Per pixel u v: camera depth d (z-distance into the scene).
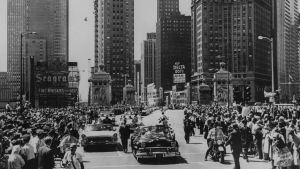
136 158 22.19
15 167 12.73
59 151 19.86
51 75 128.50
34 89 128.12
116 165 20.53
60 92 128.12
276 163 15.10
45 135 16.11
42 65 129.62
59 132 24.98
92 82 167.88
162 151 20.86
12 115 40.25
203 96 180.25
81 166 12.78
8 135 17.44
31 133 18.66
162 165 20.27
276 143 15.10
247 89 50.03
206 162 21.02
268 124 20.75
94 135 26.72
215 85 163.00
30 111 60.91
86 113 62.69
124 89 194.50
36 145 15.58
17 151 12.97
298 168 16.16
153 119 61.75
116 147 28.44
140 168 19.45
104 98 166.88
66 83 128.75
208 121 30.55
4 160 14.40
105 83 168.12
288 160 14.93
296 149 16.12
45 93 127.44
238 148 17.36
